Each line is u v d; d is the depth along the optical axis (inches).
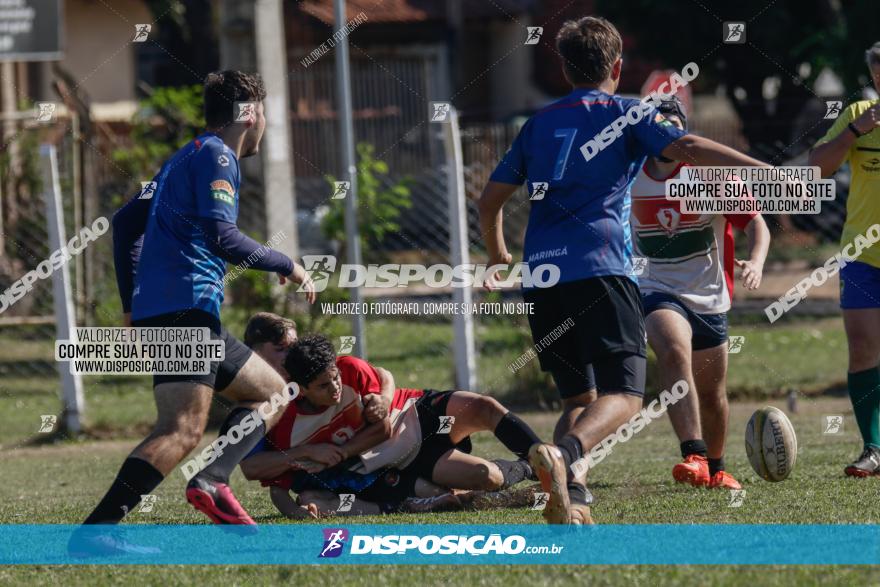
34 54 2038.6
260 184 1646.2
